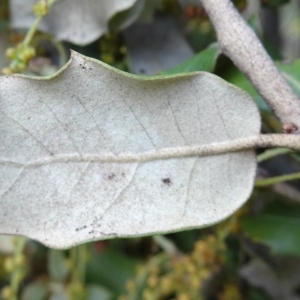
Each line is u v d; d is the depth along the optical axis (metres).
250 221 0.20
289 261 0.21
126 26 0.18
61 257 0.23
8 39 0.20
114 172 0.13
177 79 0.13
